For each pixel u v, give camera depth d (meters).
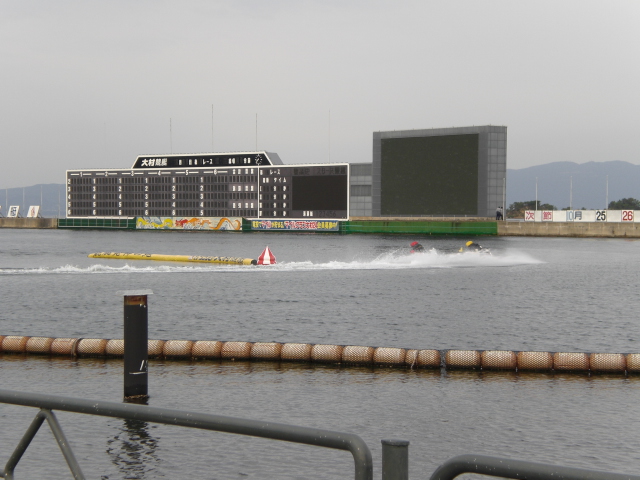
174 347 27.72
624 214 187.12
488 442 16.89
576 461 15.51
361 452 6.05
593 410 19.97
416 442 16.89
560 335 34.25
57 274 72.88
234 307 45.16
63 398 7.38
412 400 21.09
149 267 82.62
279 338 32.81
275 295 52.72
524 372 25.53
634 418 19.09
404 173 185.12
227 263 89.56
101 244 152.25
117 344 27.94
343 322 38.41
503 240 174.00
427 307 45.69
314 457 15.70
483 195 176.75
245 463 15.28
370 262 95.44
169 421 6.86
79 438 17.02
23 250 127.56
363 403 20.67
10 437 17.02
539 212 198.12
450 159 179.38
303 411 19.72
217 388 22.53
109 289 57.19
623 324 38.34
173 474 14.55
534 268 85.12
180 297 51.25
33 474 14.48
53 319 39.62
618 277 72.56
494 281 66.81
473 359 25.88
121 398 20.98
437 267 85.12
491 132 175.88
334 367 26.31
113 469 14.84
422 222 192.75
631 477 5.20
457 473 5.74
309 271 77.56
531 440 17.05
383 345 31.05
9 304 46.88
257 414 19.36
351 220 199.88
